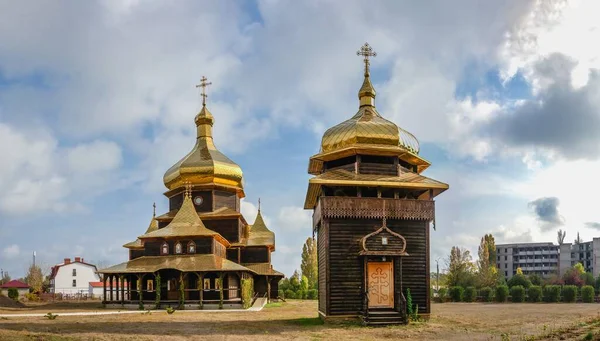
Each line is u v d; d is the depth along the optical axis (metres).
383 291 34.59
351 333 29.91
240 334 29.67
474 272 87.88
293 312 46.50
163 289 52.91
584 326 32.16
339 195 35.59
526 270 153.88
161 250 53.94
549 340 26.28
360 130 36.47
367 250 33.53
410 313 33.97
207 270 50.22
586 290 65.69
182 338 27.78
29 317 39.62
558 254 151.12
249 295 53.09
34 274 107.44
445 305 59.53
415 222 35.22
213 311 47.09
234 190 64.88
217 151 66.19
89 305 57.94
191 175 63.16
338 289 33.75
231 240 62.34
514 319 37.38
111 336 28.14
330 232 34.16
